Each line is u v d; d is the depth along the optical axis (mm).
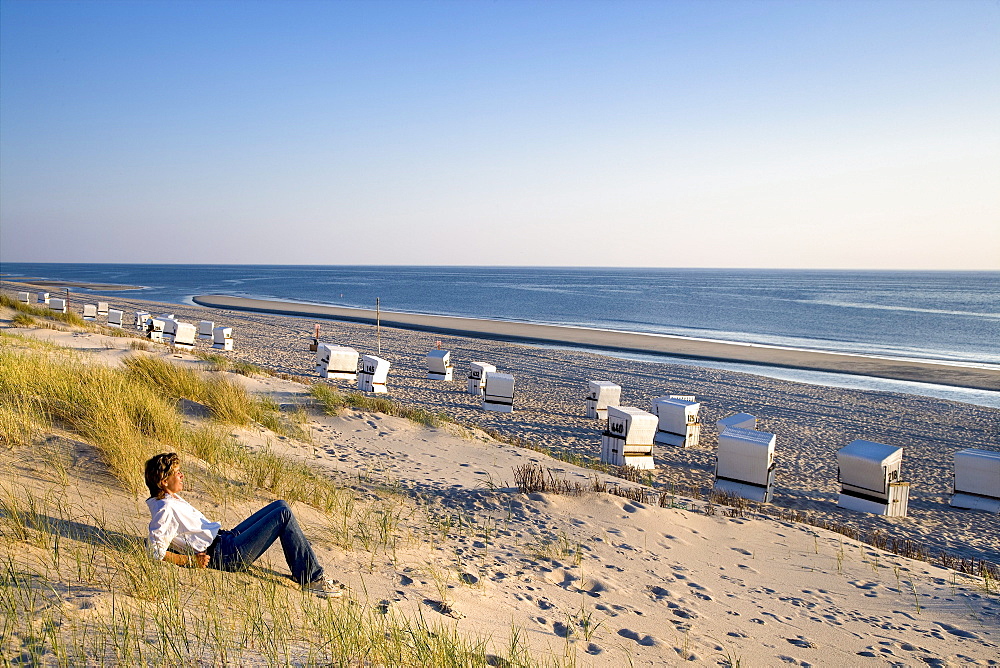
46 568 3412
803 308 81312
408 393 21656
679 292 123000
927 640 5453
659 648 4484
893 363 35812
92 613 3100
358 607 3982
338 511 6391
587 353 35531
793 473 14703
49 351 12570
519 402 21562
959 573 7793
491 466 10836
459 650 3508
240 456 7445
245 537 4047
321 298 90125
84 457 5387
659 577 6305
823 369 33812
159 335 26859
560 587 5570
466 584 5078
